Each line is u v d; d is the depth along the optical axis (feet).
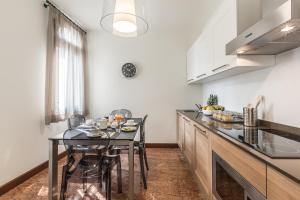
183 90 14.46
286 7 3.53
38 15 9.70
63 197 6.77
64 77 11.46
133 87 14.47
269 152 3.59
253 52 6.03
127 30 8.38
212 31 8.52
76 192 7.77
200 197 7.42
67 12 11.27
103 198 7.34
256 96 7.32
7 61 7.89
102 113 14.46
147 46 14.39
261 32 4.27
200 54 10.59
